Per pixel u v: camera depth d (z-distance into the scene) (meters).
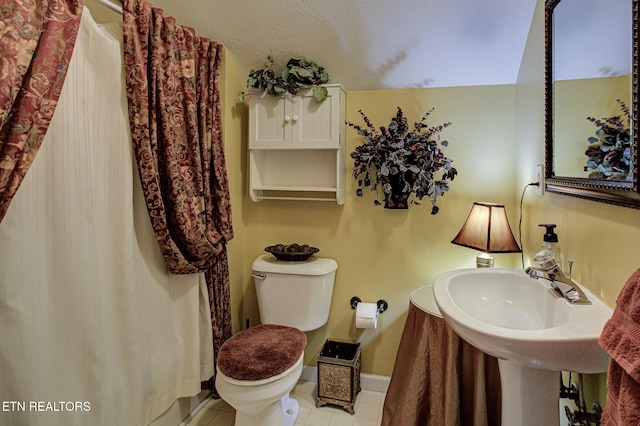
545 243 1.29
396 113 2.07
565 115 1.21
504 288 1.38
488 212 1.74
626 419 0.62
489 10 1.62
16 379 1.03
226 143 2.02
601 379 1.01
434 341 1.57
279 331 1.79
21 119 0.96
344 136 2.11
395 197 2.00
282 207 2.25
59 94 1.06
